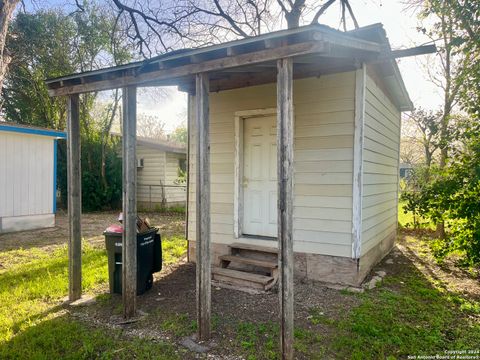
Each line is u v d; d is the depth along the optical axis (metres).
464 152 4.93
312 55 2.53
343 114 4.35
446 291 4.21
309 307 3.64
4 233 8.14
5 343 2.88
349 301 3.79
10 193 8.27
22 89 13.90
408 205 5.38
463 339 2.95
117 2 9.70
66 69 13.83
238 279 4.43
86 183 13.35
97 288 4.32
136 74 3.35
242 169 5.27
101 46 13.65
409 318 3.37
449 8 4.84
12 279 4.58
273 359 2.61
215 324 3.24
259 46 2.67
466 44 4.88
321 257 4.50
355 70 4.26
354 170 4.28
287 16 9.91
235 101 5.21
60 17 13.47
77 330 3.12
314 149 4.55
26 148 8.59
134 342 2.90
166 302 3.86
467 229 4.75
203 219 2.96
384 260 5.85
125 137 3.44
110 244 4.07
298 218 4.66
